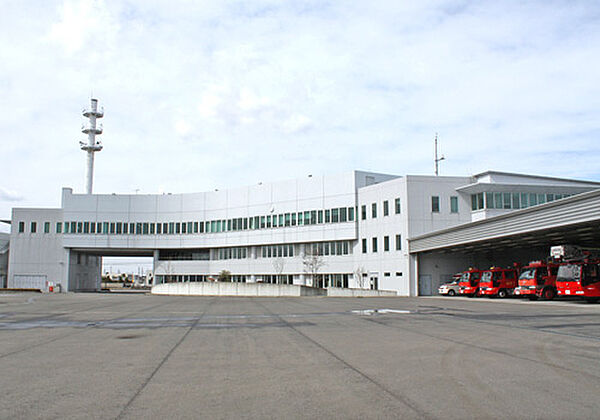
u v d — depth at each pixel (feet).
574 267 103.24
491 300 123.24
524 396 22.97
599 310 80.33
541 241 126.52
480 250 160.66
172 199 245.24
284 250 219.20
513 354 34.73
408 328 52.60
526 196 165.37
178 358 34.04
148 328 53.88
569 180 179.32
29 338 45.21
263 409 21.07
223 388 24.98
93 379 27.27
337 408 21.15
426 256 169.07
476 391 23.98
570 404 21.49
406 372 28.76
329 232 202.69
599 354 34.63
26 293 199.31
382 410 20.77
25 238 241.76
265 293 149.79
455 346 38.83
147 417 19.99
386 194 181.06
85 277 269.64
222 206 237.45
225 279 229.86
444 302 112.16
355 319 64.39
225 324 58.13
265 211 223.71
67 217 242.99
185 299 129.49
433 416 19.88
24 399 22.85
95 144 288.10
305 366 30.83
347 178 200.34
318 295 154.61
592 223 89.04
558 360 32.27
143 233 244.01
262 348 38.52
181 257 252.21
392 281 175.11
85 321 62.64
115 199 245.65
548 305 96.99
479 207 167.32
